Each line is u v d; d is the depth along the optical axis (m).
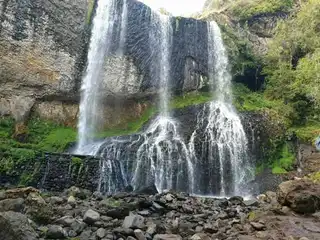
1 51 17.67
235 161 19.34
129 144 17.52
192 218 7.50
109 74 21.47
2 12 17.66
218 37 25.48
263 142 19.83
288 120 21.55
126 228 5.87
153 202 8.32
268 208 8.33
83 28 21.05
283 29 24.78
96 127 20.55
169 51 23.73
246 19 27.55
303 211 7.71
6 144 14.60
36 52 18.83
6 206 6.25
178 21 24.69
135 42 22.67
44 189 11.87
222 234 6.23
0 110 17.53
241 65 24.59
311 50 23.55
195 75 23.84
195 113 21.31
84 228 5.98
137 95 22.06
